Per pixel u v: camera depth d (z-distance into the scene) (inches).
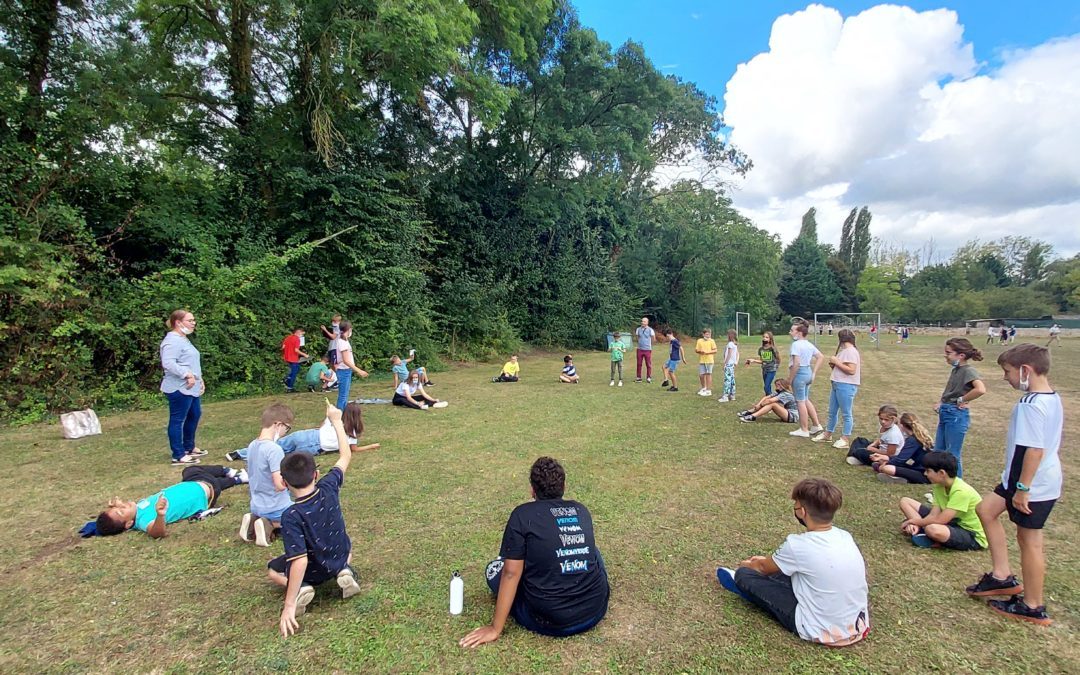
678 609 121.0
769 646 107.6
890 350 1060.5
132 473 222.1
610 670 100.3
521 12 629.6
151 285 411.2
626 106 855.1
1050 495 112.7
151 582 133.6
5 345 347.6
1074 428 315.3
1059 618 117.7
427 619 116.8
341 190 561.9
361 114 620.7
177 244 463.2
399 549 151.4
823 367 667.4
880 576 136.6
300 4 469.1
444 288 773.9
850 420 263.3
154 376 404.5
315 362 474.3
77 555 147.9
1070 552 151.5
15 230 352.2
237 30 510.9
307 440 245.9
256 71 555.8
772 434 296.8
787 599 113.2
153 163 488.4
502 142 847.7
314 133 520.7
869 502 189.5
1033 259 2578.7
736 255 1425.9
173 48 508.4
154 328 400.8
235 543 155.9
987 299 2103.8
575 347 1036.5
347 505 185.2
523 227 927.0
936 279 2500.0
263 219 542.9
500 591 107.3
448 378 578.9
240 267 442.9
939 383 530.0
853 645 108.2
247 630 113.0
